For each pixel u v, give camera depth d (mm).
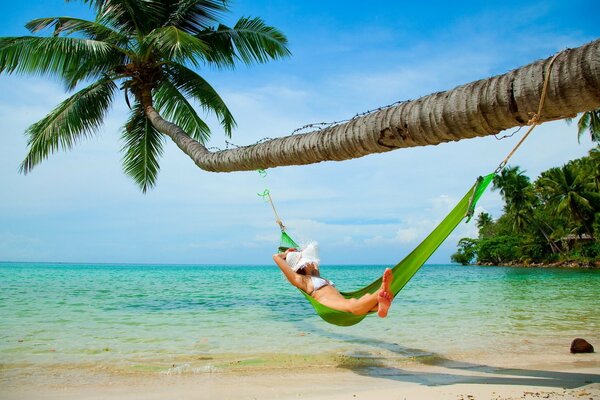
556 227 45125
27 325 8406
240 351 6277
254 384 4582
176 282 26078
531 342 6867
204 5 10914
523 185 44500
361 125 3639
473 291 17109
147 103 10531
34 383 4617
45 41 9258
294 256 5094
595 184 36031
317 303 4656
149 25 11008
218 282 26328
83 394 4227
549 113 2477
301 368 5312
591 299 13703
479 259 62156
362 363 5574
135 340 7047
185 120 12164
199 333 7703
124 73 10664
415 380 4719
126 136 12656
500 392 4160
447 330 7973
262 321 9180
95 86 11305
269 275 41531
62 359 5723
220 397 4129
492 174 3596
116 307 11555
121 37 10609
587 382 4500
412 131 3189
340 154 3965
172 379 4789
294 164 4707
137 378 4828
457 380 4688
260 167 5285
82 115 11289
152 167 13109
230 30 11109
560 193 38250
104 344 6707
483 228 62750
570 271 37531
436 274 37094
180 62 11258
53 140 10789
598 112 15328
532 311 10656
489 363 5516
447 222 4191
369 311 3953
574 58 2305
